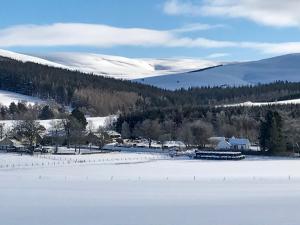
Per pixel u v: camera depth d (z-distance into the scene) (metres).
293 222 77.19
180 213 83.38
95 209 86.62
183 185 118.38
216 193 104.69
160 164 180.75
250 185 118.69
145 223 76.88
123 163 184.12
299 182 125.25
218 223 76.69
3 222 77.38
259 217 80.56
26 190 108.50
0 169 160.38
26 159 190.38
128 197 99.19
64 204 91.56
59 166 171.25
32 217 80.56
